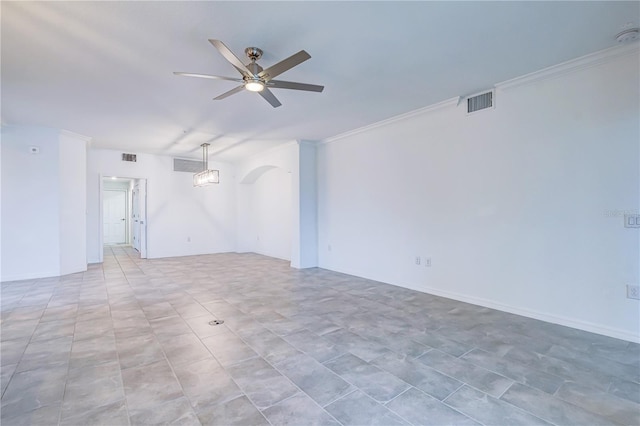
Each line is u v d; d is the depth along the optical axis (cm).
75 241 612
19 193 541
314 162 683
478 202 408
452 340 301
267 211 873
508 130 377
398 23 254
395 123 513
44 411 195
